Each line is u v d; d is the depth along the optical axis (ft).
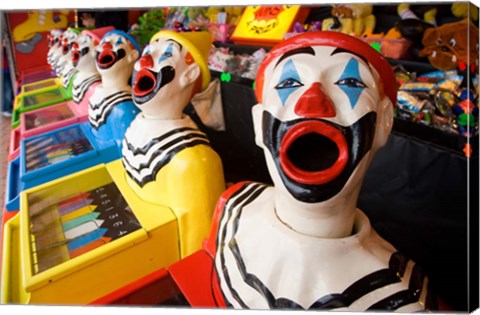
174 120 4.04
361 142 2.07
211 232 3.08
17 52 10.66
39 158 5.31
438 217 3.82
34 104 8.21
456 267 3.75
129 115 5.20
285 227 2.39
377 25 5.52
